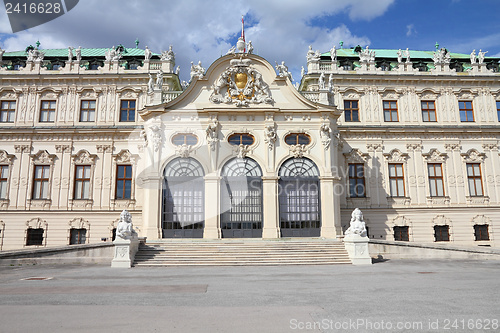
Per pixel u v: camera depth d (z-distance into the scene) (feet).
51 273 64.80
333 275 61.46
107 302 37.68
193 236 102.32
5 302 37.63
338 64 134.31
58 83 128.26
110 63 129.49
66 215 119.96
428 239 122.72
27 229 118.93
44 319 30.32
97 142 124.98
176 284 51.13
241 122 107.96
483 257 85.87
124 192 122.31
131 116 127.54
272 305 36.22
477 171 128.26
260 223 103.71
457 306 35.55
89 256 84.58
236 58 111.14
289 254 83.97
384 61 134.31
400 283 51.29
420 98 131.85
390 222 122.93
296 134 108.68
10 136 124.16
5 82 127.44
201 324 28.91
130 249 78.23
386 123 129.70
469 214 124.57
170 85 128.88
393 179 126.62
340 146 125.70
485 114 131.85
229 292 44.16
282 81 110.83
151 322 29.48
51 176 122.31
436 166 128.06
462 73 133.59
